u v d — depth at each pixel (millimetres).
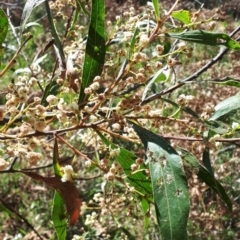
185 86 1027
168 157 249
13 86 253
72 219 283
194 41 282
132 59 269
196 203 793
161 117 283
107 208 370
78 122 271
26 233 760
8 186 911
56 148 279
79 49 387
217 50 1226
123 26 385
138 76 262
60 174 285
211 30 288
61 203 334
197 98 885
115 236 741
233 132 295
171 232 229
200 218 784
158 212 233
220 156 934
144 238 780
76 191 279
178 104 294
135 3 1240
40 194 930
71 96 287
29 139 250
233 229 845
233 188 880
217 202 813
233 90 915
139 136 260
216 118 331
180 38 283
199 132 296
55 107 298
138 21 360
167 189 239
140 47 275
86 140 402
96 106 272
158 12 278
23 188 915
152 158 250
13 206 893
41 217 882
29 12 302
